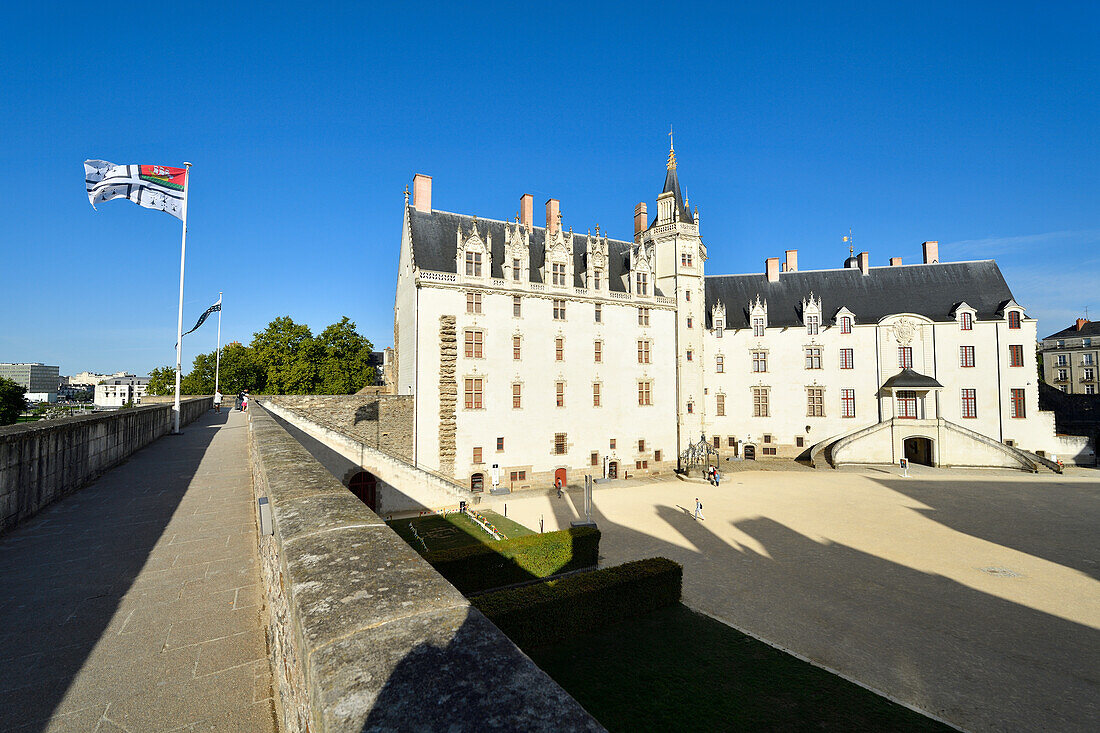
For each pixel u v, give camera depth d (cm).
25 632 558
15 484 948
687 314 5472
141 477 1419
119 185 2462
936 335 5581
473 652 244
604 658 1552
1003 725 1277
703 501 3903
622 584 1808
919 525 3166
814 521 3275
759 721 1266
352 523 467
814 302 5903
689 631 1731
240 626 581
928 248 6194
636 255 5334
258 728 414
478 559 2111
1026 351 5391
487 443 4369
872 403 5691
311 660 244
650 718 1271
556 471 4638
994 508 3597
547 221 5303
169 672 489
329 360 6894
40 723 410
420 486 3512
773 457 5875
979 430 5428
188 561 777
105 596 654
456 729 178
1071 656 1606
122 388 14888
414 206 4809
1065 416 6538
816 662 1553
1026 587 2164
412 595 312
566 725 181
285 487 625
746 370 6003
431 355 4209
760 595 2077
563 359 4738
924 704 1357
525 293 4581
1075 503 3728
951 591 2123
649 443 5119
